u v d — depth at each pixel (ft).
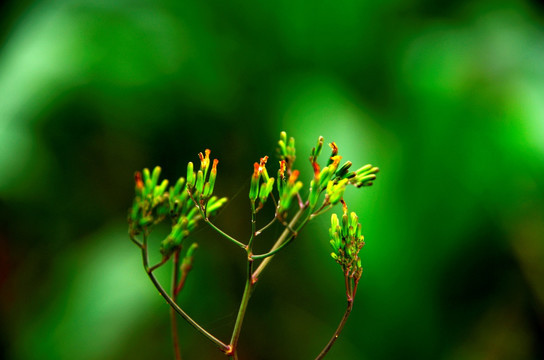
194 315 1.56
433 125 1.78
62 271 1.60
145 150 1.72
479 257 1.75
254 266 1.64
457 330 1.73
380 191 1.65
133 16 1.71
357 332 1.66
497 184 1.74
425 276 1.66
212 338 0.89
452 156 1.75
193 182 0.90
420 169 1.74
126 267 1.56
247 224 1.66
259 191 0.89
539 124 1.77
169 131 1.72
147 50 1.68
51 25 1.66
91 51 1.63
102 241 1.64
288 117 1.74
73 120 1.62
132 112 1.66
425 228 1.68
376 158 1.70
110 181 1.71
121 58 1.65
